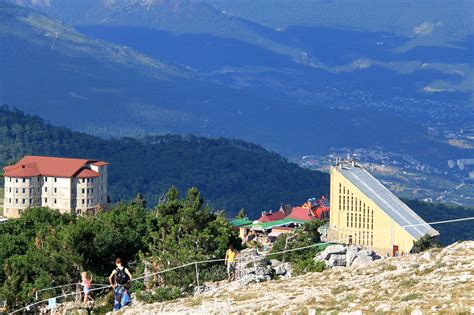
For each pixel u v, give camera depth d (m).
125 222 114.94
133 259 108.94
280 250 129.75
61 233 109.50
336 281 70.56
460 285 60.59
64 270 103.38
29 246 119.31
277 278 83.12
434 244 148.25
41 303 96.62
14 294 98.25
